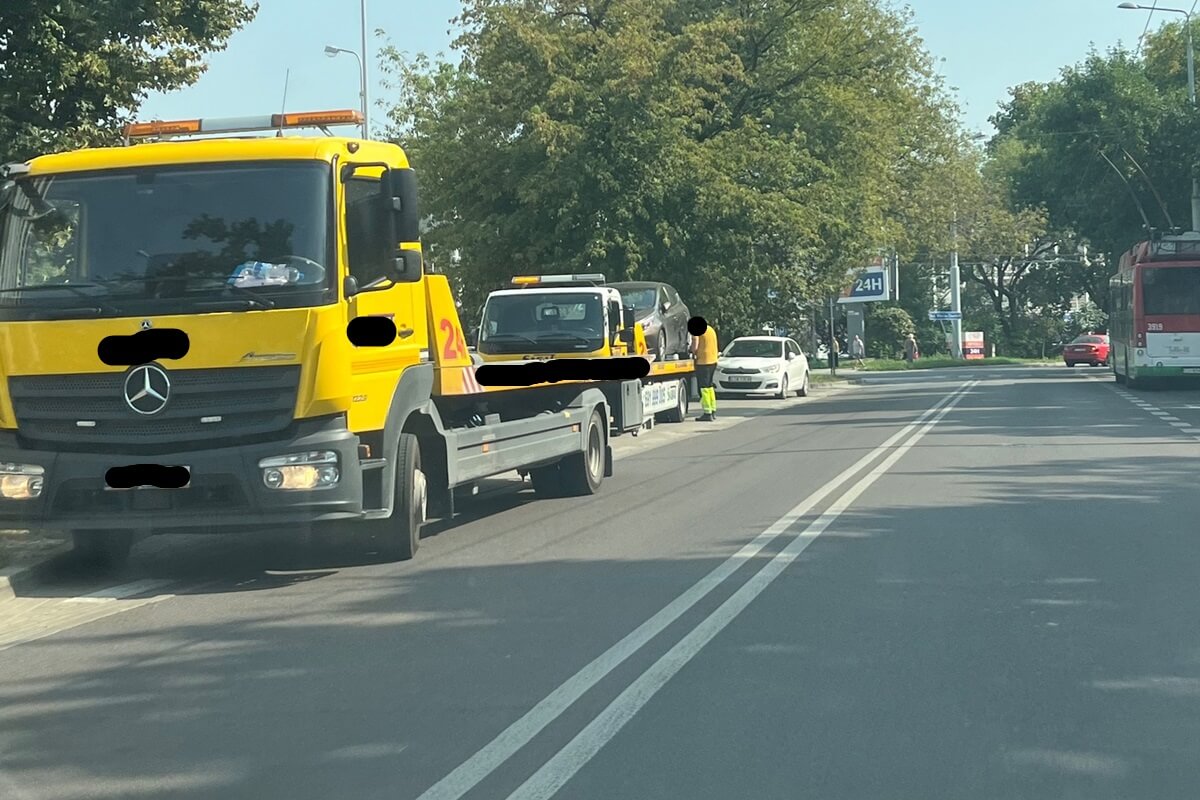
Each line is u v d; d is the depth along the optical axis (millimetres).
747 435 23797
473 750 5559
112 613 8766
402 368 10219
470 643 7527
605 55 31391
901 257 50688
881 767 5246
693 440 23156
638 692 6375
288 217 9188
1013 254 78438
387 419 9906
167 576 10156
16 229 9312
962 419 25609
